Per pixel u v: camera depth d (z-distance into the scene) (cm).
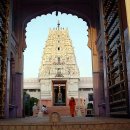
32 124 553
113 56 1075
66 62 4750
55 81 4641
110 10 1080
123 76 891
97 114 1543
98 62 1582
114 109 1041
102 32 1252
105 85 1195
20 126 551
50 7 1719
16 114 1510
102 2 1263
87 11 1709
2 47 1118
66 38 4953
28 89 5022
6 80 1145
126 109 838
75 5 1725
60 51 4850
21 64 1605
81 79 5091
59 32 4997
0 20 1070
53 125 551
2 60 1098
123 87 903
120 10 913
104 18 1198
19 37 1628
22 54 1658
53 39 4959
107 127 558
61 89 4703
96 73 1588
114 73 1056
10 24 1259
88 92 5000
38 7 1717
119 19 908
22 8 1705
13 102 1484
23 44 1659
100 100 1530
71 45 4903
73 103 1734
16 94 1539
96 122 564
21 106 1552
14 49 1483
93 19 1678
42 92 4581
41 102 4500
